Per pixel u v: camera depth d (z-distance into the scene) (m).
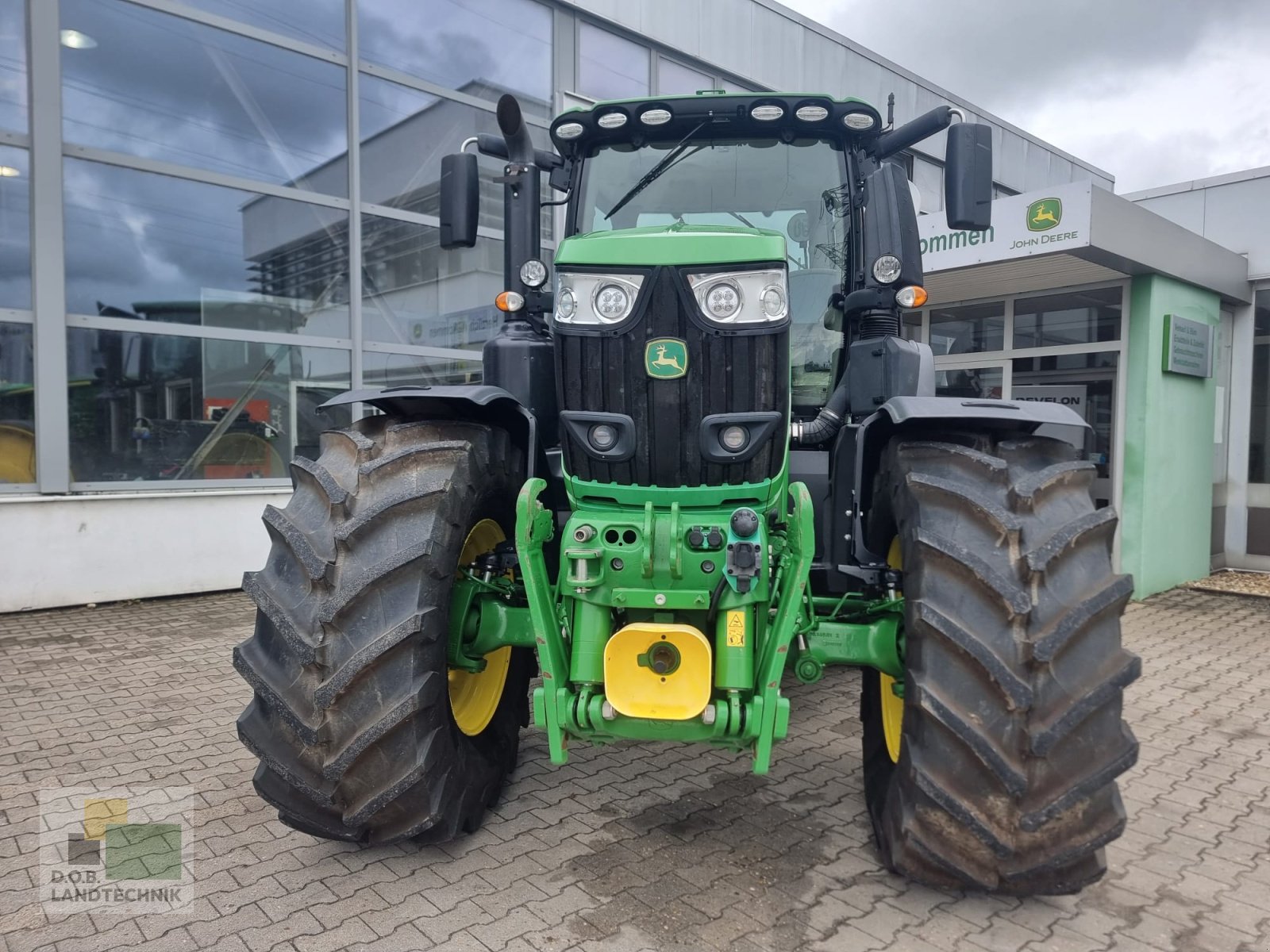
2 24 6.34
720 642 2.53
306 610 2.57
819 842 3.08
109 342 6.81
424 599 2.56
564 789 3.51
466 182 3.48
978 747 2.29
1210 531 8.43
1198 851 3.09
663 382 2.64
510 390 3.36
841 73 11.66
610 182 3.66
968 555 2.40
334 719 2.51
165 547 7.00
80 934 2.51
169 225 7.10
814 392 3.67
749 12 10.73
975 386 8.62
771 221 3.61
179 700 4.62
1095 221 6.35
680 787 3.54
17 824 3.21
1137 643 6.15
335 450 2.93
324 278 7.95
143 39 6.93
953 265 7.18
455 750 2.81
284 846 3.03
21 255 6.46
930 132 3.38
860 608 3.10
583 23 9.56
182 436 7.19
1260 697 4.95
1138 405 7.41
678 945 2.45
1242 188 8.54
